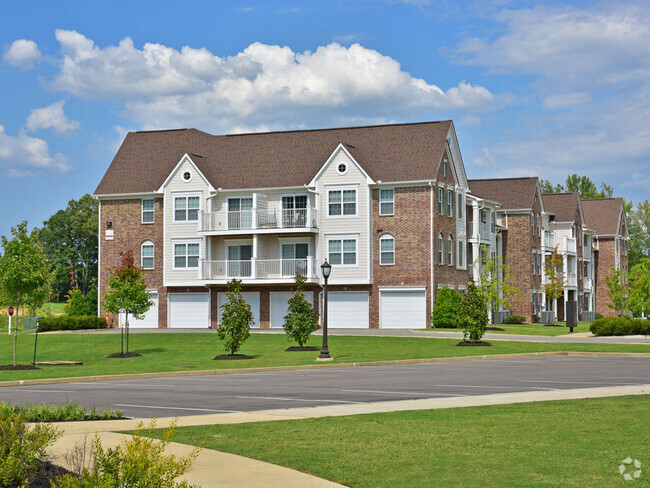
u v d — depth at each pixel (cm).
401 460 1075
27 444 970
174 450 1145
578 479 945
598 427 1323
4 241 3064
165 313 5647
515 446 1160
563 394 1847
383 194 5238
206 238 5534
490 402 1705
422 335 4356
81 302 6094
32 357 3588
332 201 5312
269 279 5294
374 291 5222
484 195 6831
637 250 10675
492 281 5584
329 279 5284
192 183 5578
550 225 7781
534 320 6806
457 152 5638
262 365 2955
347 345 3853
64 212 11694
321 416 1507
